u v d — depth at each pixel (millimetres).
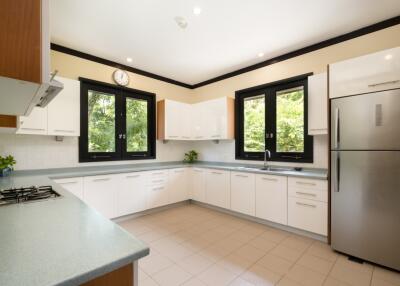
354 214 2141
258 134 3771
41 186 1832
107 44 2979
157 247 2416
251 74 3789
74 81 2861
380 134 1981
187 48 3109
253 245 2463
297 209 2684
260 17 2361
